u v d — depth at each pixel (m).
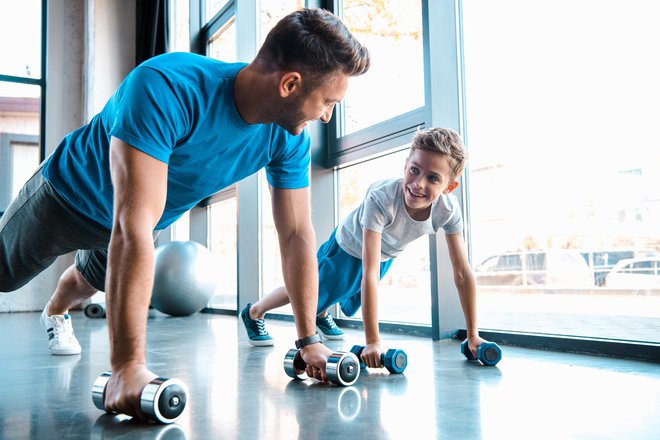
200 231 5.15
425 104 2.47
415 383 1.38
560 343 1.99
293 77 1.10
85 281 1.85
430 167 1.62
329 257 2.25
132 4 5.80
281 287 2.19
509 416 1.04
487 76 2.41
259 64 1.15
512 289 2.28
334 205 3.36
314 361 1.38
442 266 2.38
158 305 4.20
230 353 2.03
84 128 1.35
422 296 2.72
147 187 1.02
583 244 2.02
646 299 1.83
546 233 2.15
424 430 0.95
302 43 1.08
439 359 1.80
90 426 1.00
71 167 1.32
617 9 1.92
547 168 2.15
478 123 2.45
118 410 1.04
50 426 1.01
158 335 2.77
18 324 3.56
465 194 2.48
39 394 1.31
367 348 1.57
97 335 2.76
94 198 1.34
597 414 1.06
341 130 3.30
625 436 0.91
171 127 1.08
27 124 5.50
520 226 2.25
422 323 2.69
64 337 2.03
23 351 2.13
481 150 2.43
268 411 1.10
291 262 1.43
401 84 2.80
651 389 1.29
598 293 1.97
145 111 1.03
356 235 2.14
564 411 1.08
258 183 3.90
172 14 5.68
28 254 1.47
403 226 1.86
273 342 2.30
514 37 2.29
